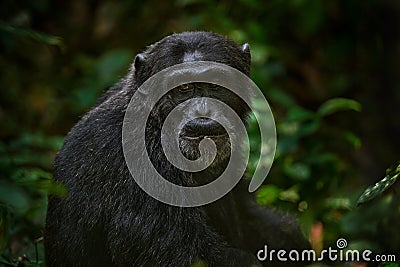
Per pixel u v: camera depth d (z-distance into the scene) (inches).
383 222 498.6
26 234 538.6
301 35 861.8
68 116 802.8
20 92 813.2
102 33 864.9
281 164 639.1
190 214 453.1
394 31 806.5
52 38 611.8
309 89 847.1
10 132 773.9
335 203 587.8
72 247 466.9
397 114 797.2
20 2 824.3
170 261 441.7
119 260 450.9
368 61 831.1
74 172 468.8
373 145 792.9
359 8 829.2
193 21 796.0
